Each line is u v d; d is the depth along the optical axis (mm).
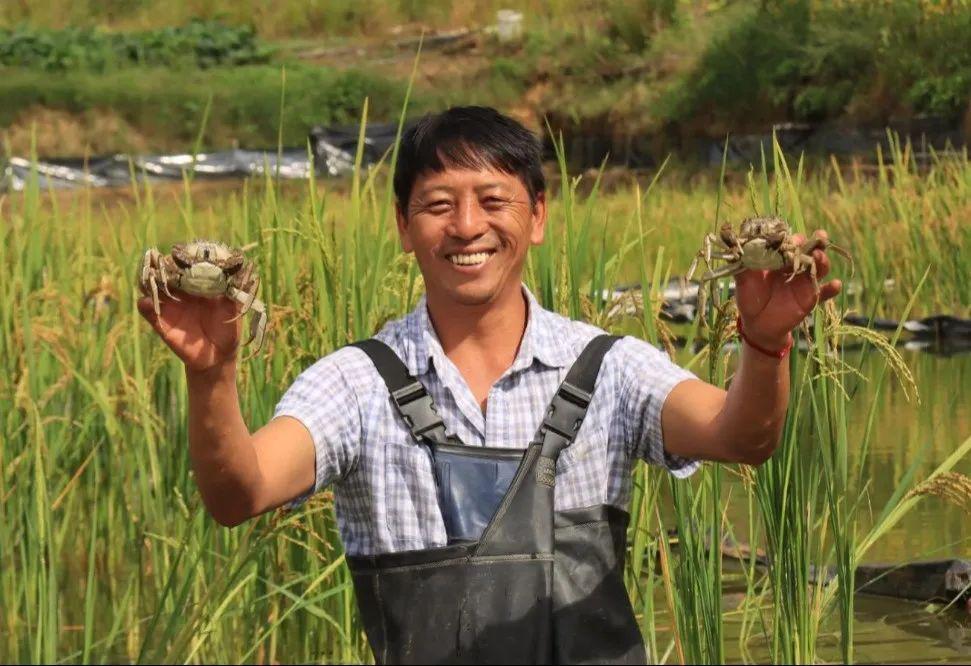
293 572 4312
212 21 35375
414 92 29500
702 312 3518
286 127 29594
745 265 2229
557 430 2559
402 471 2572
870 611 4246
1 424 4602
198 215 7316
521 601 2473
